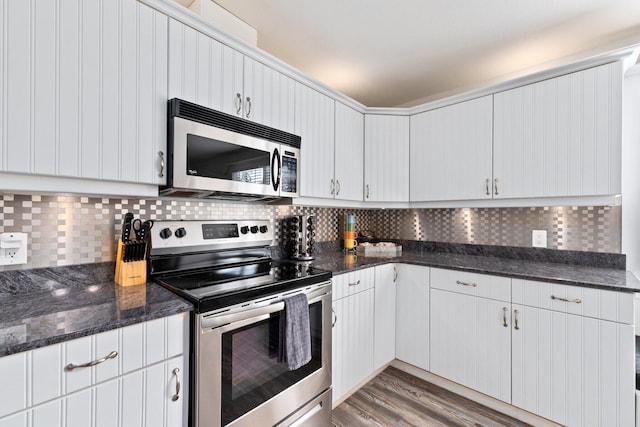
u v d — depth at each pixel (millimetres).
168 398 1062
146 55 1242
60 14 1030
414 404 1940
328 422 1707
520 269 1911
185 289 1263
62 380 841
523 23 1767
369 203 2551
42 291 1257
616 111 1664
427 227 2822
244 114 1602
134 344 981
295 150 1873
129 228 1393
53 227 1289
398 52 2096
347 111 2348
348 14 1698
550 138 1871
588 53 2051
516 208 2330
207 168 1399
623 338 1461
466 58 2172
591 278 1644
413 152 2529
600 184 1705
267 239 2037
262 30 1846
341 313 1879
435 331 2133
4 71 929
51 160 1015
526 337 1745
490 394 1876
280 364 1430
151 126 1259
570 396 1602
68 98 1048
